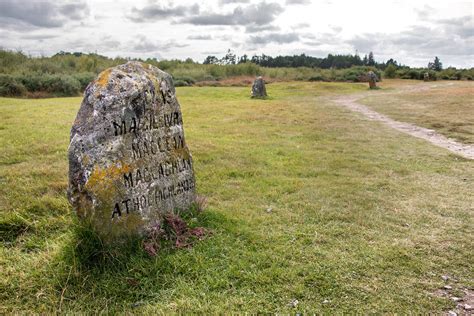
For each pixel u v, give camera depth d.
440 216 6.59
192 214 5.81
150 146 5.18
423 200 7.33
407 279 4.63
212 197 7.23
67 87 33.62
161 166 5.35
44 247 5.02
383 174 9.07
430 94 31.06
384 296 4.29
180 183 5.73
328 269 4.77
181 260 4.72
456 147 12.70
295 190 7.78
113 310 3.94
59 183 7.09
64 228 5.50
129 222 4.79
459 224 6.25
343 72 60.03
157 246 4.86
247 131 14.05
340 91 36.81
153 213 5.16
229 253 5.03
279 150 11.14
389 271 4.79
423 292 4.39
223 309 3.99
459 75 62.53
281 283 4.46
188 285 4.34
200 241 5.20
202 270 4.61
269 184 8.13
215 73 55.72
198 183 7.97
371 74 40.91
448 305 4.17
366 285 4.48
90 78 37.81
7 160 8.53
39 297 4.09
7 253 4.85
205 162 9.55
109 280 4.29
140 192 4.96
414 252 5.27
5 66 40.38
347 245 5.41
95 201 4.46
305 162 9.99
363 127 16.09
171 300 4.12
